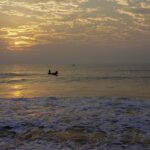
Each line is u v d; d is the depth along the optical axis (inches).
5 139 387.2
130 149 339.3
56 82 2065.7
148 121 477.1
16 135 407.2
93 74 3472.0
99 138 386.6
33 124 469.7
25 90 1382.9
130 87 1535.4
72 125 459.8
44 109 612.7
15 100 768.9
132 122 472.7
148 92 1227.9
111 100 749.9
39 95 1099.9
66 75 3287.4
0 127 451.2
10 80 2362.2
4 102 726.5
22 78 2679.6
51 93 1202.0
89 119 502.0
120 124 460.4
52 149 342.0
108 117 515.5
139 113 548.4
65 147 350.0
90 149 340.5
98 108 617.3
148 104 666.2
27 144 363.9
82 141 374.3
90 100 756.0
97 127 444.5
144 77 2635.3
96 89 1430.9
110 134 404.5
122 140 375.6
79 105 665.6
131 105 652.7
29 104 689.0
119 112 563.2
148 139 377.4
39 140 381.7
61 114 553.0
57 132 419.8
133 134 402.3
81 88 1501.0
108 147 347.6
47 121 490.3
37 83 1966.0
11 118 516.7
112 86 1628.9
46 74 3563.0
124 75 3097.9
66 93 1204.5
